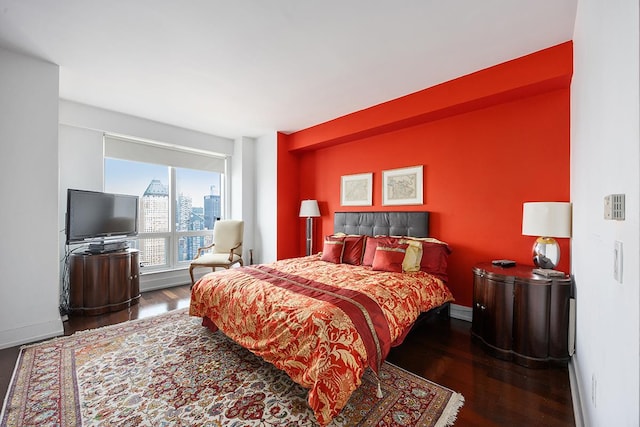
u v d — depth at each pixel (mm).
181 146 4473
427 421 1550
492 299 2273
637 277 726
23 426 1496
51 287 2588
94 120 3613
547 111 2555
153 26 2039
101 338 2545
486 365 2129
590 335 1425
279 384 1867
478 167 2977
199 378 1933
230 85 2969
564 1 1771
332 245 3512
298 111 3705
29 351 2293
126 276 3432
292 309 1819
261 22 1994
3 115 2354
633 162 774
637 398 717
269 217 4777
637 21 730
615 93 972
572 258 2234
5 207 2373
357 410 1635
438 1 1786
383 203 3771
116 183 4012
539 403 1698
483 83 2621
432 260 2945
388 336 1896
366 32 2102
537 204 2193
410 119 3240
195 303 2641
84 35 2150
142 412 1606
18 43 2258
